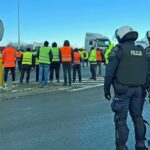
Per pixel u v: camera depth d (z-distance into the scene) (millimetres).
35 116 11305
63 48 20188
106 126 9758
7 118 11047
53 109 12594
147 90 7684
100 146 7867
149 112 11586
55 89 18625
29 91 17844
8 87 19547
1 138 8648
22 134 9000
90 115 11352
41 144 8086
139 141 6879
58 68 22031
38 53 19750
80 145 7957
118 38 6809
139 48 6773
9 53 21000
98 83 21953
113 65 6613
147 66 6988
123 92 6609
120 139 6641
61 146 7902
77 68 22703
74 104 13688
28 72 22266
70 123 10180
